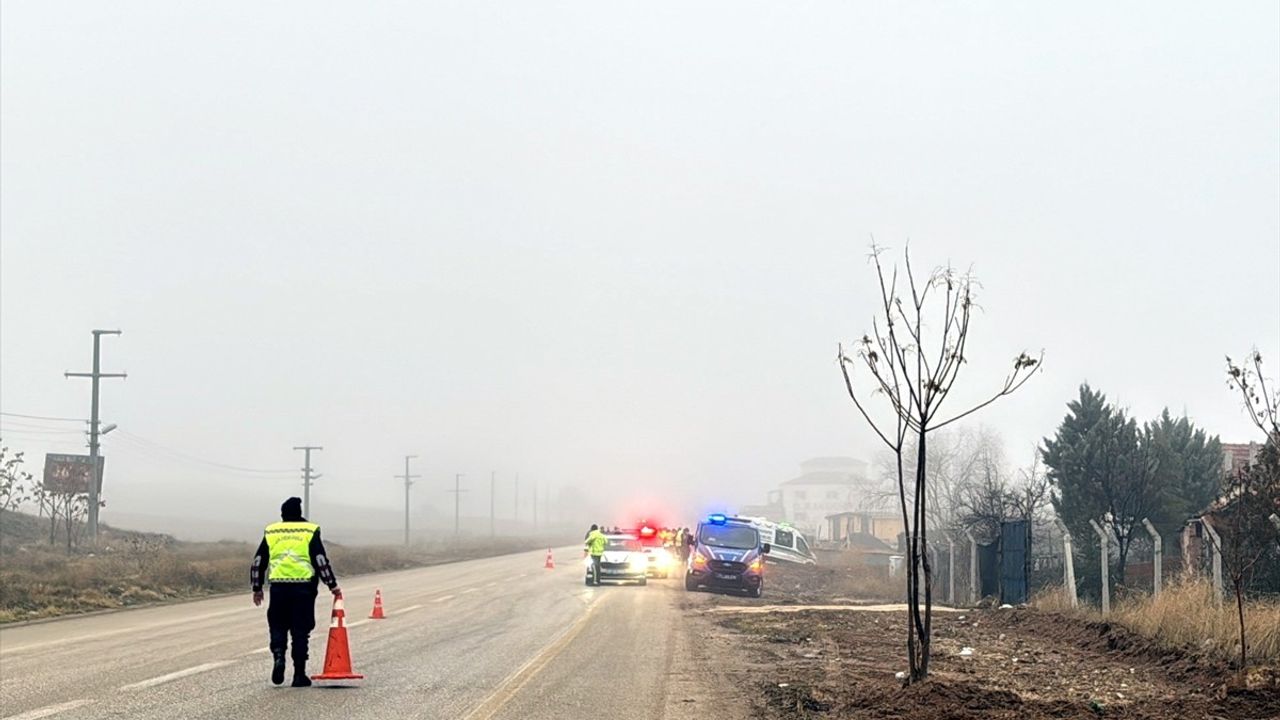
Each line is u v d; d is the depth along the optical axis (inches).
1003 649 697.6
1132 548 1193.4
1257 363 577.0
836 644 751.7
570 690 514.0
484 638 749.9
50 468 2133.4
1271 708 439.2
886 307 501.7
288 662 598.5
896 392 501.4
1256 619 557.9
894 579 1608.0
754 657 677.3
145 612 995.3
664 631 831.7
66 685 509.0
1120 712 444.8
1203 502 1220.5
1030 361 483.8
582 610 1023.0
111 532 2532.0
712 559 1348.4
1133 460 1150.3
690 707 476.7
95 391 2190.0
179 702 461.4
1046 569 1166.3
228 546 2474.2
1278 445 563.8
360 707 454.0
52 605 1000.9
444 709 452.1
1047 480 1298.0
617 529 1862.7
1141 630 656.4
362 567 1968.5
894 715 450.3
